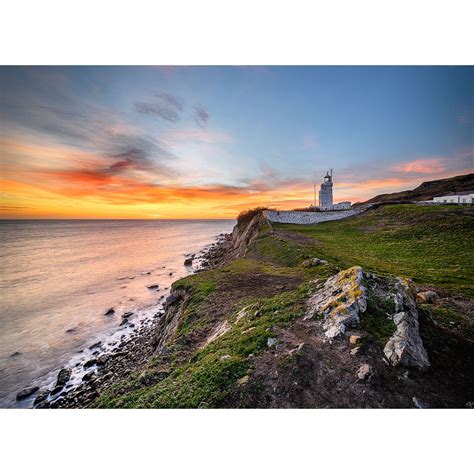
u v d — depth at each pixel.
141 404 7.50
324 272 17.92
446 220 36.00
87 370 18.42
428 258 24.08
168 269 50.38
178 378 8.30
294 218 51.50
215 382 7.24
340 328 8.20
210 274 21.23
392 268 20.44
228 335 10.16
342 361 7.17
